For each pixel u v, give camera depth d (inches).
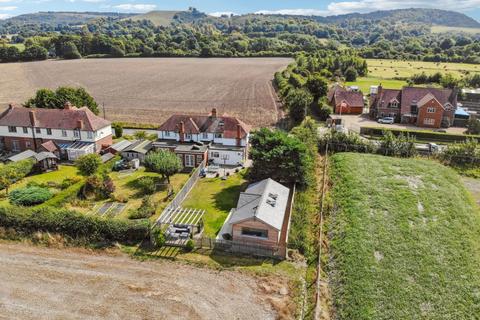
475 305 1175.0
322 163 2347.4
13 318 1092.5
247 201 1589.6
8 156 2516.0
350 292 1221.1
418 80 5531.5
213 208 1779.0
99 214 1704.0
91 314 1112.2
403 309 1150.3
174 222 1632.6
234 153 2337.6
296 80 4490.7
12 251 1416.1
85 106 2942.9
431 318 1123.3
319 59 6501.0
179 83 5359.3
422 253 1405.0
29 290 1209.4
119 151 2456.9
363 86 5319.9
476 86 5206.7
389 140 2479.1
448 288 1240.2
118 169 2281.0
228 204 1822.1
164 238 1466.5
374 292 1212.5
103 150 2561.5
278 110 3791.8
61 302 1159.6
